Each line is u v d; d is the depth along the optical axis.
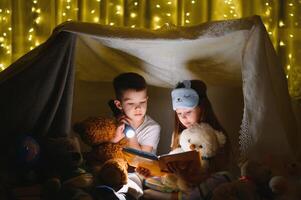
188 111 1.90
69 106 1.86
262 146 1.73
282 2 2.45
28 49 2.42
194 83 1.94
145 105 2.01
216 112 2.23
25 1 2.43
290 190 1.66
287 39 2.44
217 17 2.45
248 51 1.74
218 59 1.98
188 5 2.44
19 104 1.81
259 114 1.73
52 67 1.80
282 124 1.73
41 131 1.83
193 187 1.73
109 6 2.44
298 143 1.91
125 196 1.75
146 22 2.45
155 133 2.04
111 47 1.94
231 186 1.62
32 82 1.80
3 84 1.79
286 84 1.86
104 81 2.22
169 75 2.13
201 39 1.79
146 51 1.96
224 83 2.19
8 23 2.41
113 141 1.89
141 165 1.79
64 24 1.77
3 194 1.69
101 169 1.72
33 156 1.74
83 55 2.03
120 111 2.02
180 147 1.96
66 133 1.86
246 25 1.74
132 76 1.98
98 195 1.68
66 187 1.68
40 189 1.69
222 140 1.85
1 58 2.41
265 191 1.66
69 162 1.75
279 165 1.72
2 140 1.82
